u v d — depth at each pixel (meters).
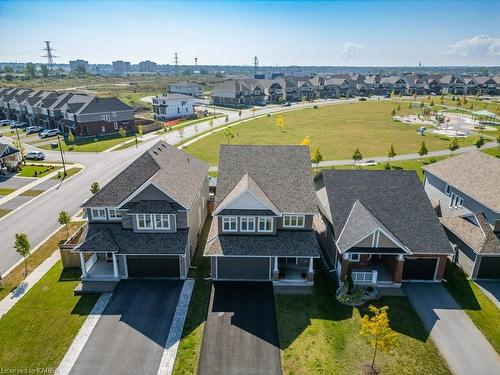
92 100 98.56
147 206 33.09
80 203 51.62
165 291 31.88
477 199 35.72
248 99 162.75
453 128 104.31
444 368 24.06
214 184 52.16
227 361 24.36
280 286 32.78
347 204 35.44
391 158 73.50
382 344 22.56
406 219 34.03
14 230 43.41
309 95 184.00
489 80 195.75
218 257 32.97
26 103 114.38
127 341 26.09
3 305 29.83
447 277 33.94
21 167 68.12
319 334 26.84
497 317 28.84
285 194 34.72
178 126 111.94
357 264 34.53
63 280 33.31
